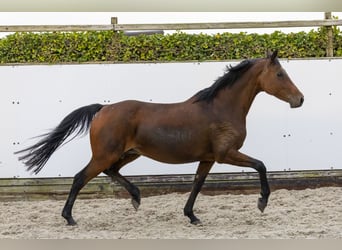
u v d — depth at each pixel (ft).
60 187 33.78
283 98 25.62
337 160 34.40
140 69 34.01
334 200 30.99
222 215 28.32
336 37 35.32
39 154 26.61
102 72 33.91
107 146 25.38
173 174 33.94
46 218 28.25
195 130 25.38
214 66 34.09
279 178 34.30
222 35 34.86
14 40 34.22
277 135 34.22
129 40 34.65
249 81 26.04
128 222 27.14
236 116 25.84
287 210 28.84
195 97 26.14
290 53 34.96
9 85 33.53
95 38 34.47
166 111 25.79
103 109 26.16
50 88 33.71
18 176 33.53
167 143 25.44
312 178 34.42
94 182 33.78
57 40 34.35
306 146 34.35
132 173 33.78
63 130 26.40
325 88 34.35
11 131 33.55
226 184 34.19
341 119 34.32
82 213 29.48
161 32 38.09
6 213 29.60
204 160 26.11
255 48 34.88
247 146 34.24
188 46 34.76
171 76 34.09
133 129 25.64
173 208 30.27
